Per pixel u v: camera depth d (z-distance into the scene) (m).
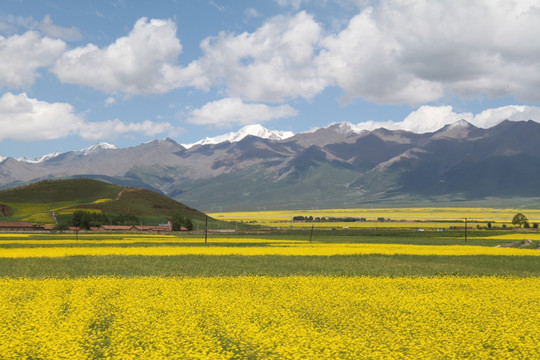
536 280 36.78
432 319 22.02
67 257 58.81
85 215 157.12
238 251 67.69
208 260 56.25
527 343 17.84
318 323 21.53
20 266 49.41
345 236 122.50
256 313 22.67
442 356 16.56
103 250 67.88
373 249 72.25
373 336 19.20
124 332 18.88
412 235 125.88
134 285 32.25
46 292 28.67
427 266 51.41
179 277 38.41
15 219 186.88
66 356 15.93
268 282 34.03
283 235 127.50
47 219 183.00
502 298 27.86
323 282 34.12
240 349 17.62
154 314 22.72
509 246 86.69
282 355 16.38
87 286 31.47
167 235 122.19
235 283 33.62
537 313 23.27
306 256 61.91
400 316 22.67
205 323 21.00
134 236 113.75
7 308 24.05
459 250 70.81
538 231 139.25
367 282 34.25
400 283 34.09
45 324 20.33
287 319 21.41
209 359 15.58
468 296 28.53
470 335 19.11
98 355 17.06
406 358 16.11
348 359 16.09
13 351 16.62
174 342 17.38
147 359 15.95
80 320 21.14
